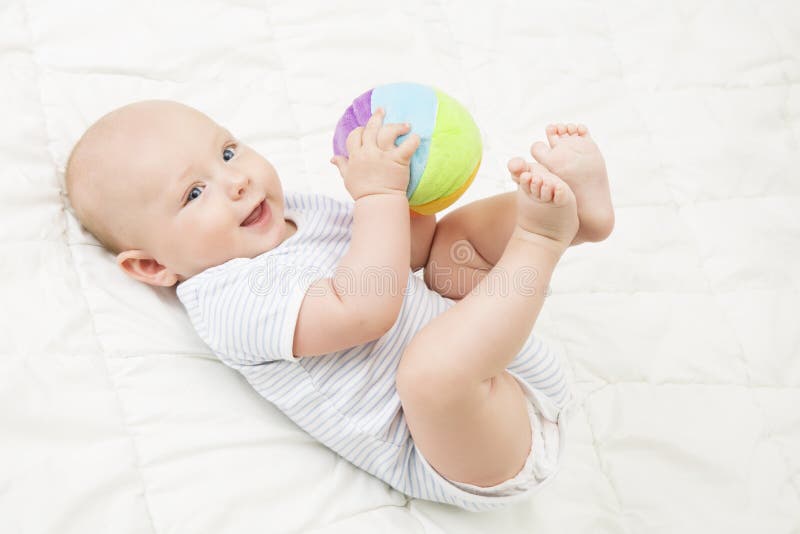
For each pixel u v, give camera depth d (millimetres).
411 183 938
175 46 1325
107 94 1229
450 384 871
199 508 896
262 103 1338
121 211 995
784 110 1548
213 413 975
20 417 872
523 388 1025
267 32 1421
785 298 1319
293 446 995
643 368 1230
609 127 1490
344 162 975
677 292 1312
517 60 1537
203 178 996
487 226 1112
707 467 1147
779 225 1400
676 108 1524
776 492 1134
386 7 1523
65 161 1106
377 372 987
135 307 1026
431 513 1025
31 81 1166
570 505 1088
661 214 1398
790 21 1649
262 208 1036
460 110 948
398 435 985
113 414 928
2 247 978
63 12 1263
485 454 929
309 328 919
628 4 1641
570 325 1265
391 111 940
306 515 941
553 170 955
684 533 1094
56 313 964
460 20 1559
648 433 1171
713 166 1456
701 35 1619
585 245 1347
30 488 836
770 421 1196
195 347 1028
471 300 907
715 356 1248
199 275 1002
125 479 886
